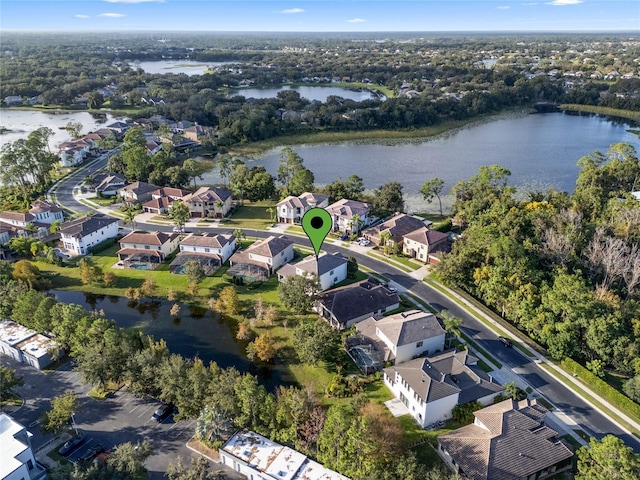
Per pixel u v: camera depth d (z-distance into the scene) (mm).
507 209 114938
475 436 56531
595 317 75188
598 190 127438
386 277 102625
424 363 66875
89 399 67938
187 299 95875
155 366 66250
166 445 60062
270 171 185000
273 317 85938
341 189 143000
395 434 55875
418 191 160000
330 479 53844
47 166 165000
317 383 72188
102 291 99062
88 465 54781
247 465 55344
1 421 56844
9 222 126938
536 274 89500
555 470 55938
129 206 144750
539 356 76812
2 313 84750
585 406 66312
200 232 127562
